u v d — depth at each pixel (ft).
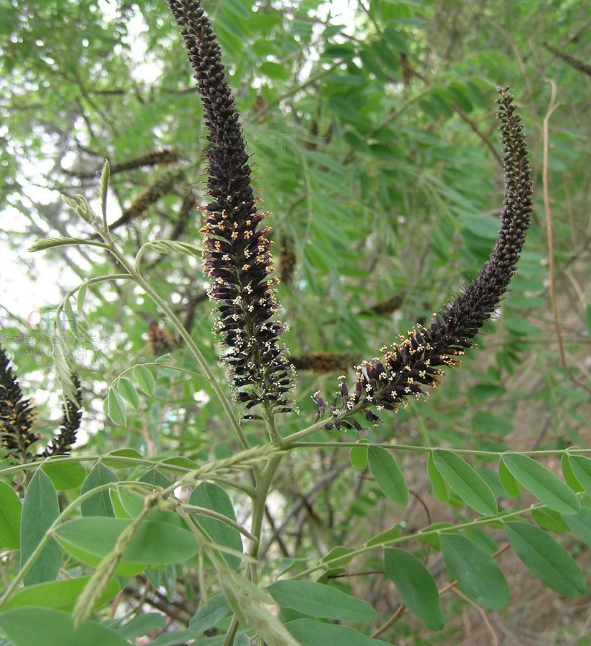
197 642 0.56
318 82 1.45
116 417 0.66
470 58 1.48
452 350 0.63
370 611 0.56
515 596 2.83
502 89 0.60
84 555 0.43
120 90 1.80
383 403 0.63
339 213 1.32
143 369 0.70
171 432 1.44
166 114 1.79
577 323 2.42
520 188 0.61
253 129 1.30
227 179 0.62
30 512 0.56
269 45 1.26
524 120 1.68
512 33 2.15
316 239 1.34
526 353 2.51
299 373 1.36
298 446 0.64
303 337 1.82
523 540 0.66
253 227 0.63
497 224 1.37
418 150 1.60
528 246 1.58
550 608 2.67
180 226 1.57
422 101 1.47
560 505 0.61
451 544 0.69
